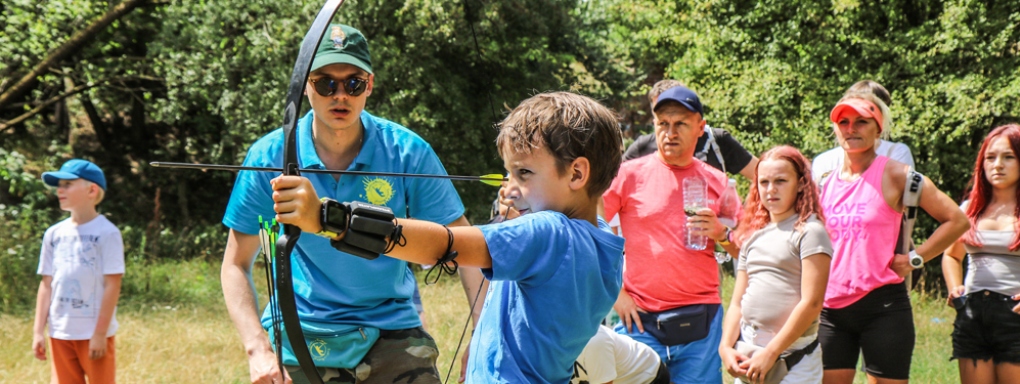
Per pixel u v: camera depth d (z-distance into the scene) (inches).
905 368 152.8
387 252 64.9
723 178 156.7
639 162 155.7
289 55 482.6
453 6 484.1
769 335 141.4
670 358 149.8
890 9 468.8
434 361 115.3
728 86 514.3
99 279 175.6
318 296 109.4
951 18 442.3
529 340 73.0
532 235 69.7
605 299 75.9
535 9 523.8
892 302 152.3
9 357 249.9
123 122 660.1
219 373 237.3
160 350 261.7
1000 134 163.0
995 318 161.8
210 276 423.5
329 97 104.0
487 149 528.4
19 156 434.9
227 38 485.4
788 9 498.0
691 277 149.0
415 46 488.7
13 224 409.4
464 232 67.7
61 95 519.2
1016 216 161.8
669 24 558.9
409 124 494.3
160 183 616.1
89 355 173.3
